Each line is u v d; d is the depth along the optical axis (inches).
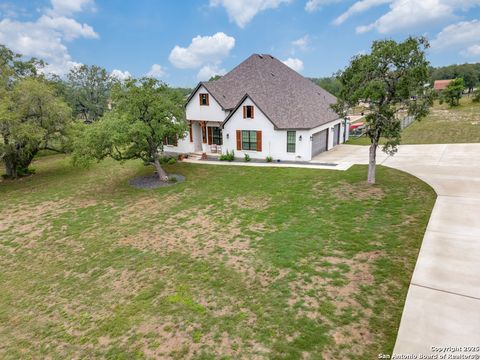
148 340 277.7
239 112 989.2
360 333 252.1
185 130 843.4
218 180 789.2
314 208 535.8
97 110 2146.9
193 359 249.1
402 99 560.4
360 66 567.2
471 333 235.8
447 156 811.4
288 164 904.9
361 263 350.6
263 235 454.6
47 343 294.2
